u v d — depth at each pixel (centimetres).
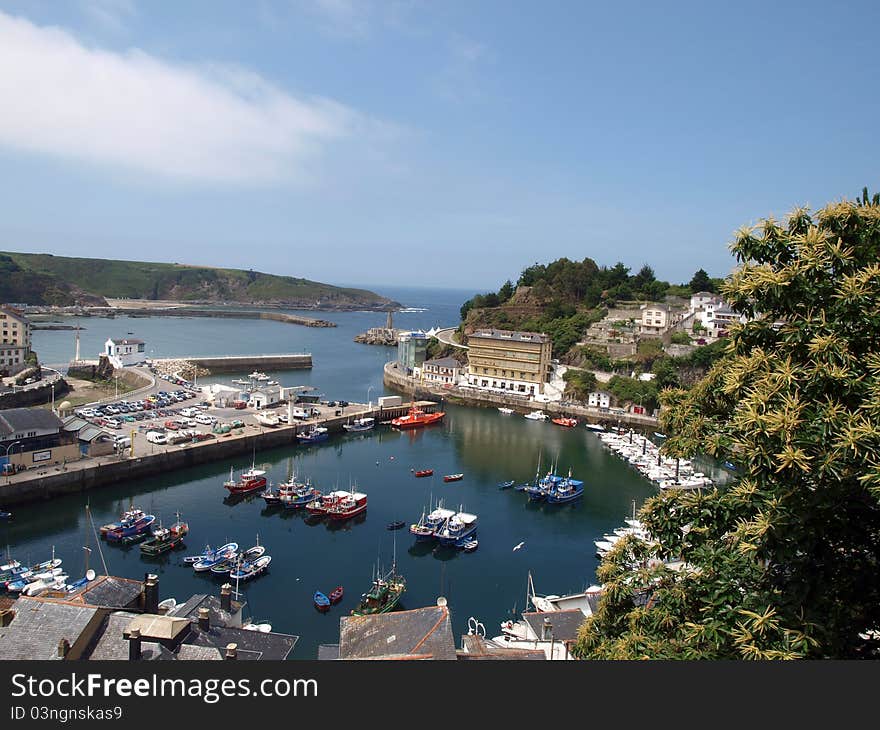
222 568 5544
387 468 9319
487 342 15775
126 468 8112
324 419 11444
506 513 7512
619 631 1878
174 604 4606
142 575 5562
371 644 2969
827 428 1284
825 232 1516
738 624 1430
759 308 1563
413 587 5525
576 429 12469
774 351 1518
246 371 18750
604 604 1898
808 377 1371
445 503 7800
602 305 18550
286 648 3266
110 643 2641
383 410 12694
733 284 1602
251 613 4947
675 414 1855
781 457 1319
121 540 6241
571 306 18962
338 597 5203
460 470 9306
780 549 1389
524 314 19750
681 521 1705
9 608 3130
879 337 1395
